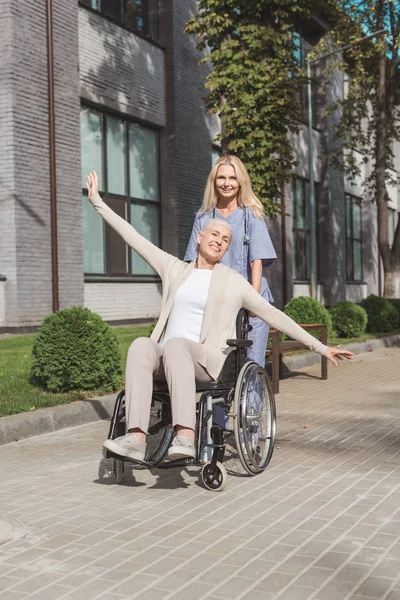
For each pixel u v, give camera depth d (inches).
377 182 910.4
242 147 600.7
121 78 684.7
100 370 306.0
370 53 841.5
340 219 1216.2
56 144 586.6
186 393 176.9
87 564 132.5
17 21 546.6
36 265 561.9
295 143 1074.7
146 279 716.7
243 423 190.9
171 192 756.6
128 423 176.7
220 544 142.4
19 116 547.8
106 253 672.4
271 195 613.6
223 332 197.9
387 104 909.8
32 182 559.8
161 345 192.5
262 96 595.5
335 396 355.3
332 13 756.6
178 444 174.2
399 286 901.8
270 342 375.2
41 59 571.2
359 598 115.6
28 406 275.6
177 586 121.7
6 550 140.6
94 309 652.7
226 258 221.9
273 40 598.9
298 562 132.0
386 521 156.1
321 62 1134.4
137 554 137.4
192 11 787.4
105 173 674.8
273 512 164.1
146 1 735.1
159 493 182.4
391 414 299.0
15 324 543.5
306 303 567.8
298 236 1092.5
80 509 168.9
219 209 225.0
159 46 744.3
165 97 756.6
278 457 222.1
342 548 139.1
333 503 170.7
